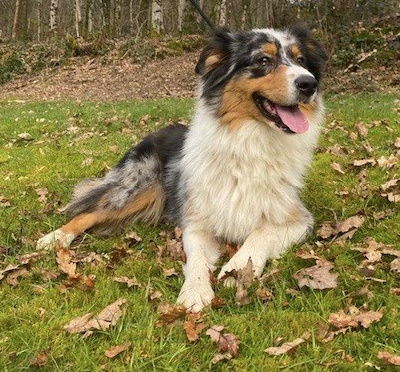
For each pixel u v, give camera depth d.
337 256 1.10
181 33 6.68
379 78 3.92
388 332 0.88
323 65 1.32
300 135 1.22
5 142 2.42
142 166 1.37
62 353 0.84
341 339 0.87
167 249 1.18
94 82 5.38
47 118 3.04
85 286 1.02
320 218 1.32
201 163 1.21
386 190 1.39
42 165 1.87
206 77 1.26
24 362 0.83
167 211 1.35
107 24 7.75
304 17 4.09
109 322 0.91
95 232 1.31
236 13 7.47
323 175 1.60
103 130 2.62
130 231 1.29
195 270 1.05
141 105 3.46
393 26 4.49
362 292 0.97
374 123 2.20
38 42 7.25
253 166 1.17
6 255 1.17
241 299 0.97
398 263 1.04
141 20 8.33
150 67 5.58
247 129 1.17
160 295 1.00
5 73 6.14
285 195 1.19
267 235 1.14
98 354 0.84
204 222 1.20
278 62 1.19
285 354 0.84
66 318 0.92
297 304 0.96
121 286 1.04
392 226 1.21
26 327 0.90
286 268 1.06
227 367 0.82
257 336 0.88
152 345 0.86
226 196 1.17
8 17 11.92
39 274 1.08
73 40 6.22
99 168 1.81
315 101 1.26
